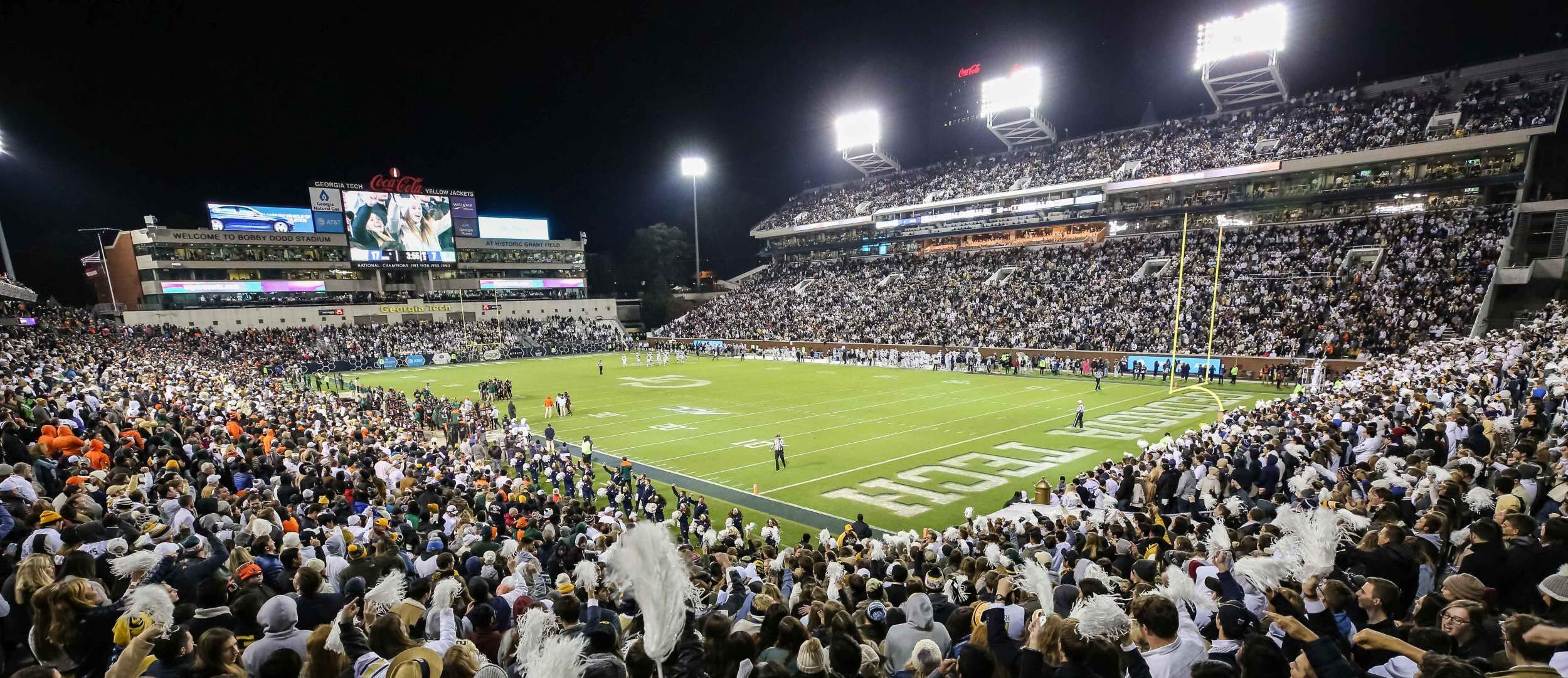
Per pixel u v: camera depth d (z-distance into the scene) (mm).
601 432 31672
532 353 74875
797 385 46000
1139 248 58531
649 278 102375
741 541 14742
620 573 3361
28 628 5488
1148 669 4066
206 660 4012
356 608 5488
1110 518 11820
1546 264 39594
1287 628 3984
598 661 3863
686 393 43500
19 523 7324
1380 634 4090
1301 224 52500
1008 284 62344
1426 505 8539
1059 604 5836
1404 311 41188
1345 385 26688
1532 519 5719
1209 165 57156
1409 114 50281
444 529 12055
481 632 5664
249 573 6613
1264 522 9250
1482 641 4055
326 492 13094
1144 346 48094
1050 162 68812
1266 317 45875
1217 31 57531
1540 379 17812
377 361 64688
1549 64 48000
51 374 23953
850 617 5367
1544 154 45625
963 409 35281
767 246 91125
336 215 76312
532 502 16406
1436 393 18953
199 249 69000
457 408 33312
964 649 3807
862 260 79438
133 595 4305
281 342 66000
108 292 72375
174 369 37250
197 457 13695
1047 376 48188
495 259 87375
